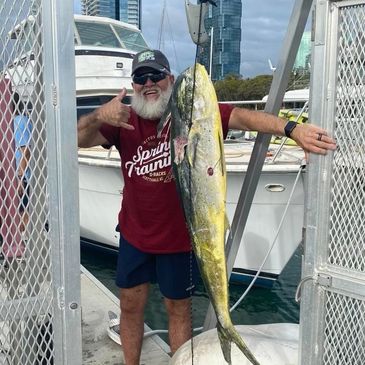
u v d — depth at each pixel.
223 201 1.96
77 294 1.70
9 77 1.58
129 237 2.88
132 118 2.78
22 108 1.61
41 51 1.59
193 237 2.02
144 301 2.99
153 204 2.77
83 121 2.56
